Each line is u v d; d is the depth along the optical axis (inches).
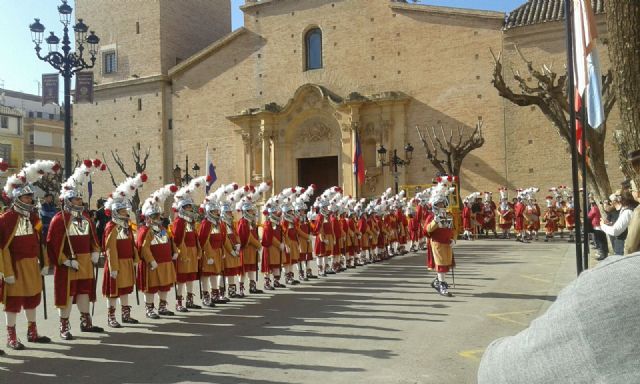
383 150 1416.1
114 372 308.3
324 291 593.6
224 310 504.7
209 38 2023.9
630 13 317.4
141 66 1865.2
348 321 429.7
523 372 69.7
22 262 377.7
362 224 848.9
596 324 64.7
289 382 281.4
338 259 767.1
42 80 986.7
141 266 474.0
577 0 407.8
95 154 1926.7
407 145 1418.6
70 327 444.8
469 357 321.1
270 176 1649.9
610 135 1257.4
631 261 68.3
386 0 1549.0
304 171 1726.1
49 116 2960.1
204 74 1791.3
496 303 490.0
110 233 433.7
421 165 1482.5
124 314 452.4
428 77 1486.2
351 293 571.5
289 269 663.8
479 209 1317.7
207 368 310.8
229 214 570.9
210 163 1306.6
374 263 872.9
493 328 394.6
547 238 1211.9
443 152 1369.3
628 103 322.0
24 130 2677.2
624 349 63.1
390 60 1535.4
